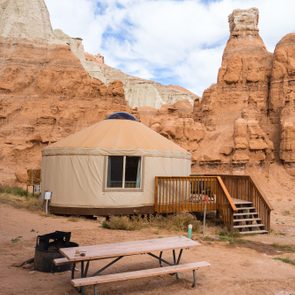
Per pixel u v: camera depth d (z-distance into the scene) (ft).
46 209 43.68
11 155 112.37
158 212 44.09
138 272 17.99
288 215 71.51
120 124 48.85
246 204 46.96
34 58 140.26
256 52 134.31
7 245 26.45
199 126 128.77
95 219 43.06
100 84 140.87
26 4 159.43
